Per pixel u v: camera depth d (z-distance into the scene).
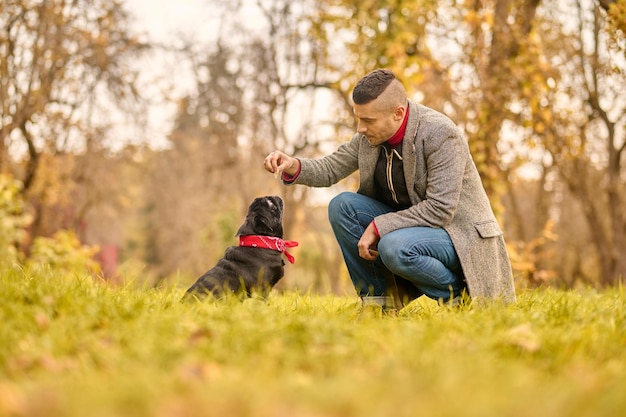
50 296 3.48
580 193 17.34
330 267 22.89
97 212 20.31
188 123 20.84
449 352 2.73
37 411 2.00
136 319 3.21
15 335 2.91
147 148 17.02
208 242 26.42
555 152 12.38
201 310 3.48
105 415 1.94
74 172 16.59
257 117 19.03
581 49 15.37
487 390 2.18
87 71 14.45
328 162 4.50
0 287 3.68
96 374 2.46
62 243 11.09
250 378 2.34
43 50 13.16
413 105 4.14
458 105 10.83
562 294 4.92
